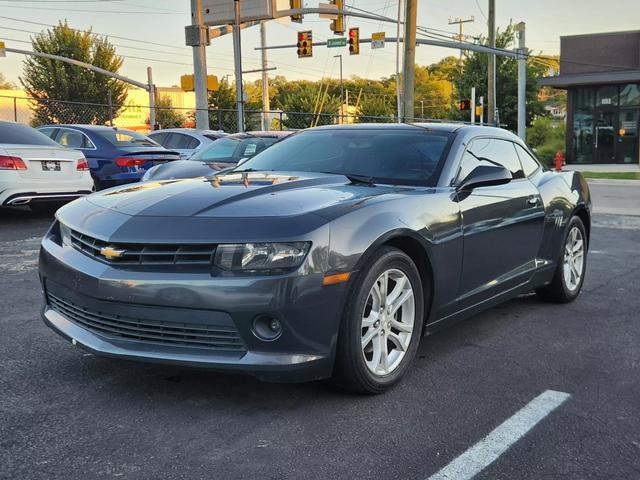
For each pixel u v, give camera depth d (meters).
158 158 11.84
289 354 3.00
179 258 3.02
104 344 3.15
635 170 26.89
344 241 3.11
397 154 4.29
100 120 36.25
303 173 4.17
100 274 3.09
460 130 4.51
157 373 3.62
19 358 3.84
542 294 5.49
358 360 3.20
